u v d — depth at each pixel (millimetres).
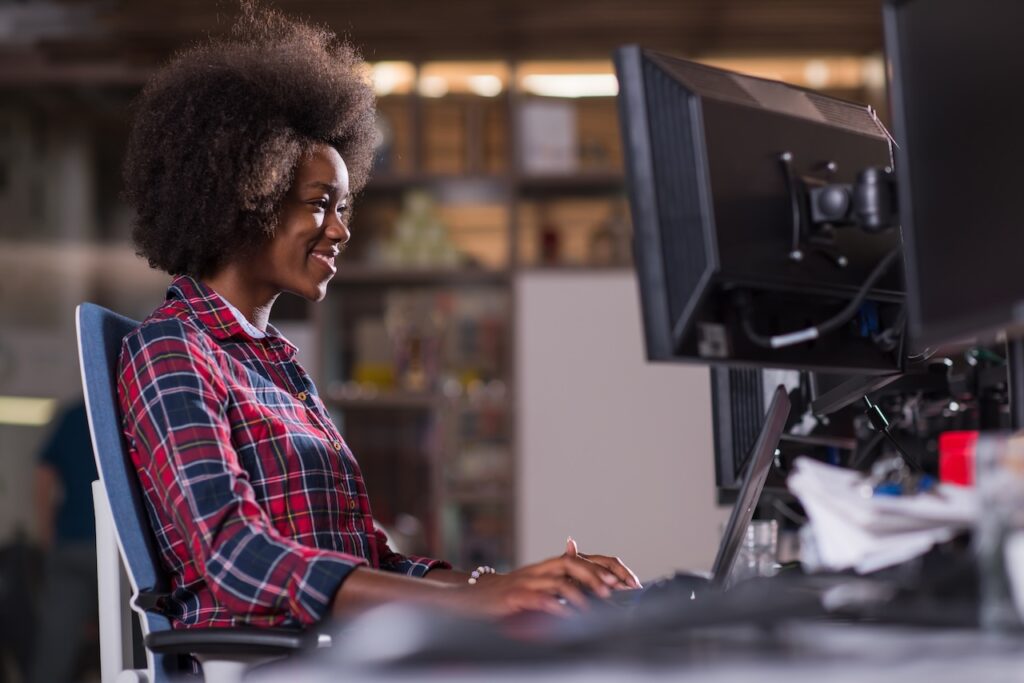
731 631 816
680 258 1067
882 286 1203
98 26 4598
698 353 1066
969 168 916
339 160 1722
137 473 1437
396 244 4684
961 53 924
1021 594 788
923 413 1582
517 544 4438
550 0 4367
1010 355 1169
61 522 4062
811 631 813
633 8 4379
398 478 4734
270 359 1629
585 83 4867
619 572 1449
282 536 1425
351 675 696
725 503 1833
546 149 4691
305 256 1683
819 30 4461
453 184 4672
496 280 4645
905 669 675
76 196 4949
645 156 1076
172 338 1437
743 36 4520
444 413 4582
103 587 1530
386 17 4406
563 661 720
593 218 4906
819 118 1212
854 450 1631
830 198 1116
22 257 4930
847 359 1208
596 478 4445
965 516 831
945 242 928
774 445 1320
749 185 1092
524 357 4527
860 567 866
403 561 1760
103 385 1430
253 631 1267
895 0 968
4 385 4828
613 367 4500
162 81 1688
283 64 1737
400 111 4848
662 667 688
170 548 1433
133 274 4961
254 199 1607
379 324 4738
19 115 4953
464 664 711
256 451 1479
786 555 1728
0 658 4242
